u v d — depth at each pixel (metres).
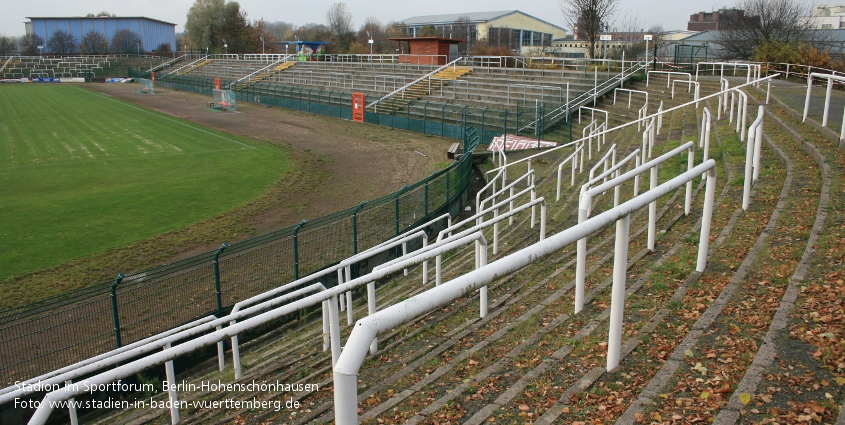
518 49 85.25
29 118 43.59
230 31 104.19
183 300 11.11
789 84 23.86
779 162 10.09
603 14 40.28
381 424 4.27
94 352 9.45
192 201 19.70
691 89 27.56
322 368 6.70
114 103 54.94
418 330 6.57
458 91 40.78
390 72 50.72
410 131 36.84
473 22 88.00
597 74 35.28
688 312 5.09
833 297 4.63
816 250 5.66
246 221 17.42
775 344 4.09
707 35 54.41
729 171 10.05
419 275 10.92
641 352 4.53
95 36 122.38
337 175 24.03
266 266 12.48
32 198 20.12
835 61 30.95
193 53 95.69
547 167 19.78
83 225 16.89
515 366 4.82
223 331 5.41
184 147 30.80
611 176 12.72
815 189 7.97
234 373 8.08
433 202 16.11
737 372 3.91
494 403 4.15
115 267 13.67
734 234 6.89
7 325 10.41
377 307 8.95
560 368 4.54
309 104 47.06
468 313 6.86
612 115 28.25
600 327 5.16
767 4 41.78
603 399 3.93
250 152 29.25
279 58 70.94
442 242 8.02
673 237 7.41
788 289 4.92
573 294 6.37
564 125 30.17
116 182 22.64
